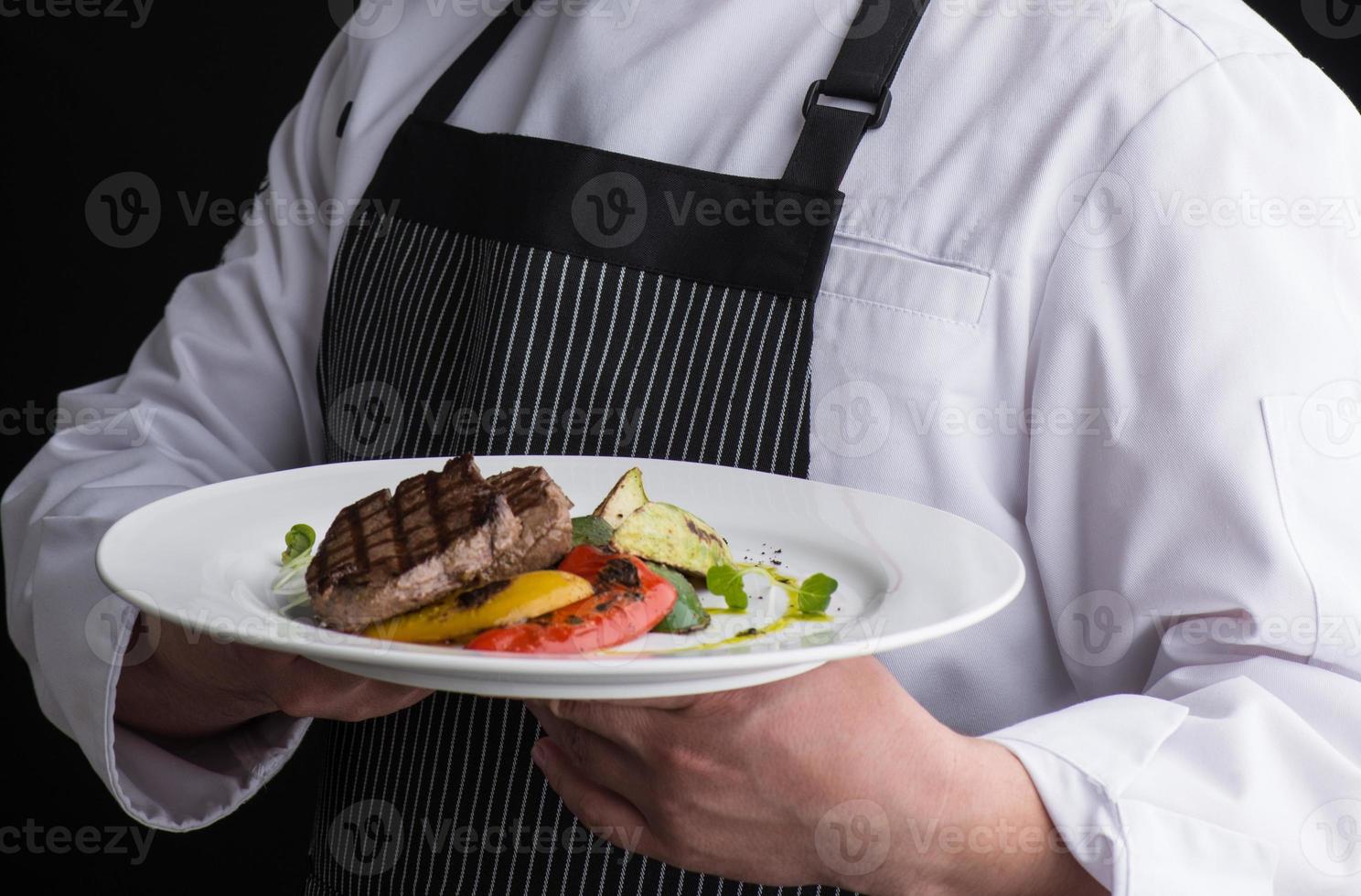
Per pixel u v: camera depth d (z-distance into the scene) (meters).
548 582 0.70
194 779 1.15
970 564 0.78
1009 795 0.83
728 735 0.78
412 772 1.13
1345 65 2.00
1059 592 1.02
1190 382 0.92
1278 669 0.90
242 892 2.73
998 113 1.03
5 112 2.68
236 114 2.72
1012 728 0.89
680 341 1.09
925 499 1.04
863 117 1.06
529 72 1.29
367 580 0.69
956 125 1.05
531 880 1.08
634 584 0.73
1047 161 0.99
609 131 1.16
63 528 1.13
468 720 1.09
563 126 1.20
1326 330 0.93
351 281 1.31
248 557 0.80
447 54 1.37
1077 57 1.01
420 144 1.26
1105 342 0.96
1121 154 0.97
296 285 1.42
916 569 0.79
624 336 1.11
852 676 0.81
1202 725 0.87
